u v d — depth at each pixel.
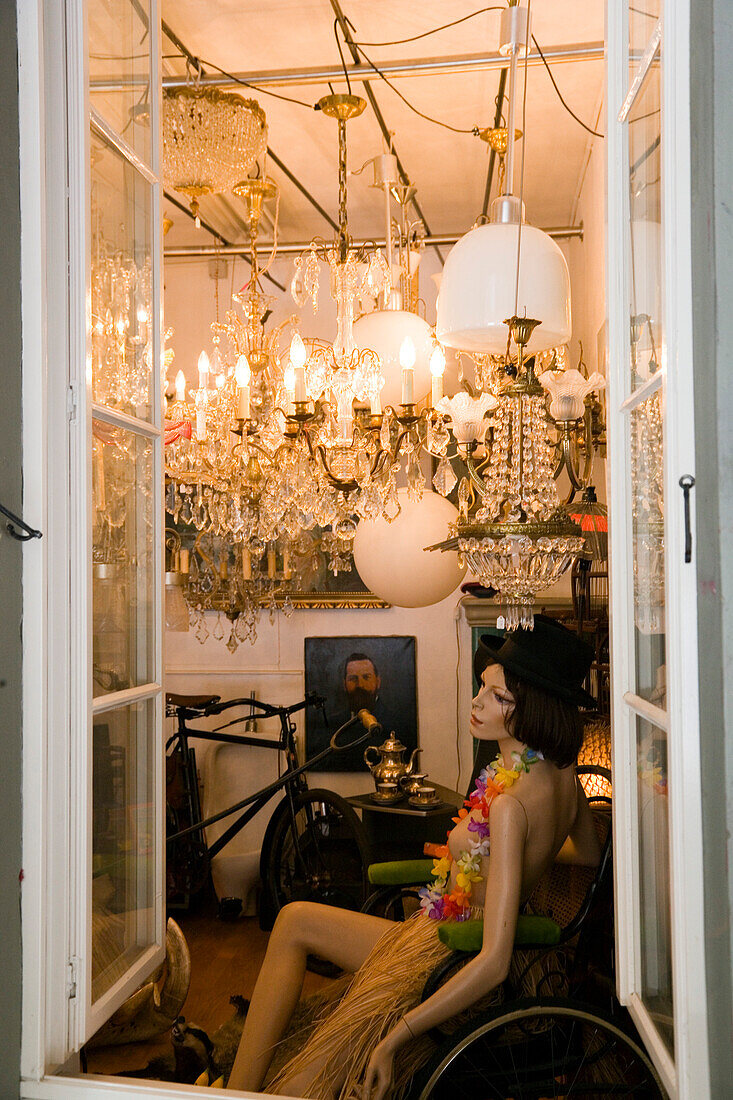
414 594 3.63
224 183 3.46
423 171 4.21
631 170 1.82
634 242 1.80
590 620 3.52
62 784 1.68
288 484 3.21
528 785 2.36
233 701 4.54
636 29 1.76
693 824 1.40
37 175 1.63
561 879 2.81
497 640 2.93
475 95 3.47
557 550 2.33
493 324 2.44
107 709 1.88
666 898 1.57
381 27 3.09
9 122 1.61
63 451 1.70
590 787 3.33
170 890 4.38
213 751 5.11
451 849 2.48
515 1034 2.20
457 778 5.16
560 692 2.34
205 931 4.27
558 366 3.00
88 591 1.73
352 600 5.21
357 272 3.38
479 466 2.83
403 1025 2.02
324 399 3.17
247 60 3.31
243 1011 3.02
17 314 1.62
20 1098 1.62
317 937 2.53
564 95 3.46
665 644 1.54
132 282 2.08
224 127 3.16
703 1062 1.38
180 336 5.48
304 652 5.27
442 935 2.17
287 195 4.50
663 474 1.51
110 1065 2.80
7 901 1.59
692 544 1.41
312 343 3.55
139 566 2.09
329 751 4.04
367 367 2.96
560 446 2.68
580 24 3.04
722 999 1.33
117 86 1.99
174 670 5.36
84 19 1.75
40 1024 1.62
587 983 2.59
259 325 3.63
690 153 1.42
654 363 1.61
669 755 1.47
